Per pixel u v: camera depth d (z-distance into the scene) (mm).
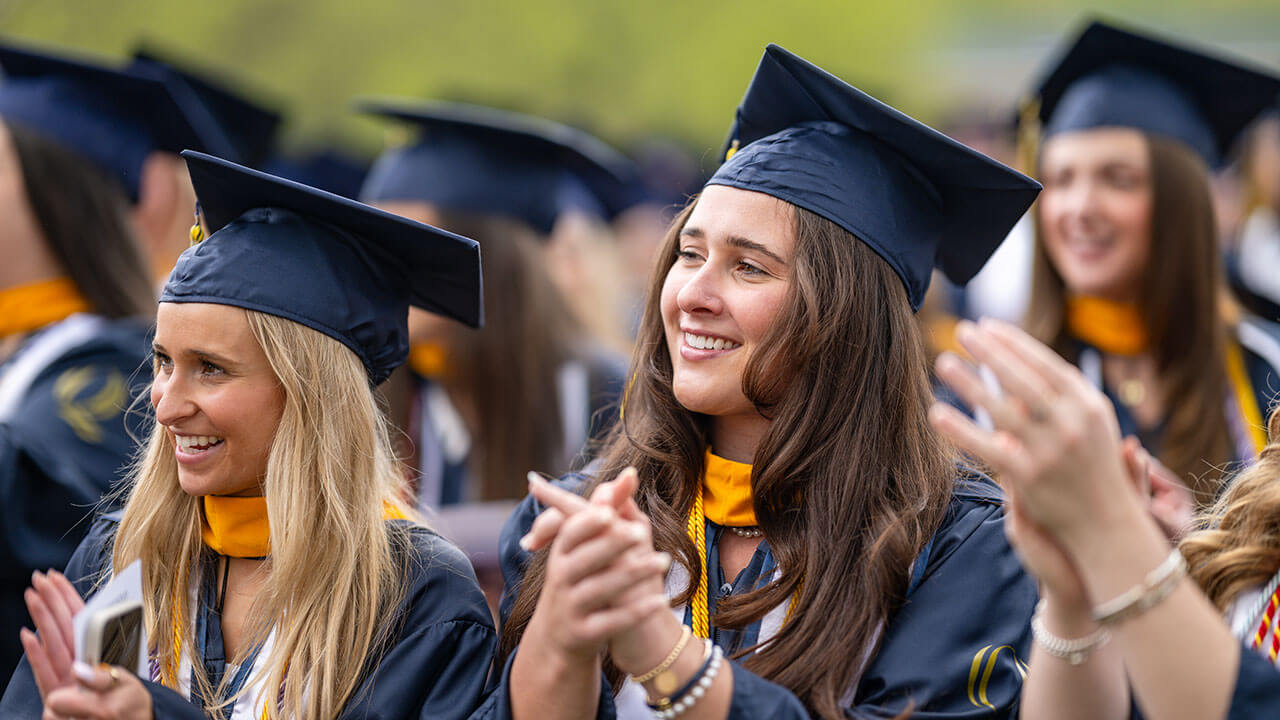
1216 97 8547
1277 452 4773
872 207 5027
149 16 20078
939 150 5031
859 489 4883
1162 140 8203
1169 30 34812
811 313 4832
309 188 4984
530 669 4355
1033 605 4777
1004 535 4883
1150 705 3758
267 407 4969
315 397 4977
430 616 4992
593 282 12250
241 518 5141
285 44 20922
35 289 7789
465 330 9844
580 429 10070
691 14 22328
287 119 11516
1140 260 8109
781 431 4918
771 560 4980
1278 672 3744
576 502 4160
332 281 5098
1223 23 34812
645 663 4270
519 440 9875
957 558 4836
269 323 4941
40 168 7797
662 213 6453
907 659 4641
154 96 8352
